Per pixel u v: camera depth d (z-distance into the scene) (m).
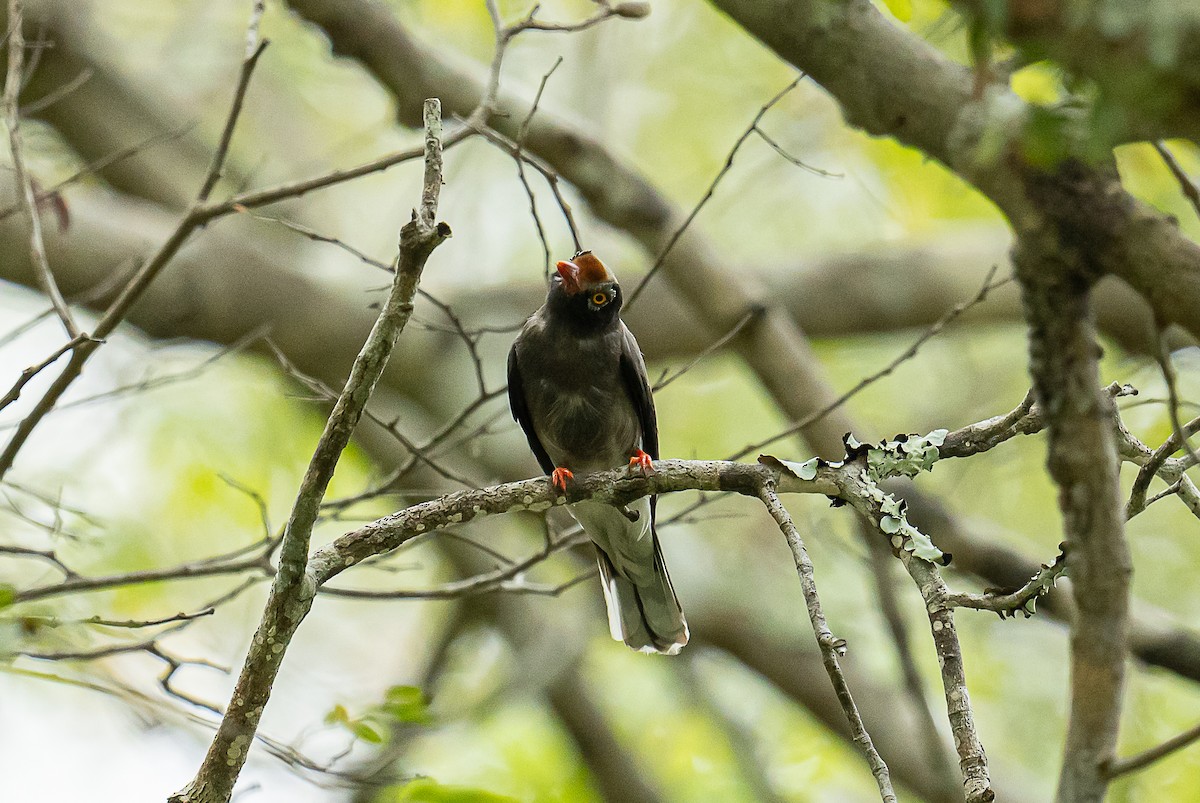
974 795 4.75
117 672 11.10
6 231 12.10
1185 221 11.98
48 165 14.12
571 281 9.12
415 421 13.66
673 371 15.15
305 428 14.03
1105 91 3.44
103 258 12.41
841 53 4.30
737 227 16.12
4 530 10.22
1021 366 15.93
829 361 16.20
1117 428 6.05
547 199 15.23
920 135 4.22
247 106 15.56
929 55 4.22
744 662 14.11
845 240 16.14
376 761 9.07
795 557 5.55
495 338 13.84
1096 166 3.87
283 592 5.81
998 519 15.05
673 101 15.58
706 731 14.97
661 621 8.91
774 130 15.26
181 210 14.01
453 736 13.34
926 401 16.00
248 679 5.93
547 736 14.48
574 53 15.03
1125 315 12.34
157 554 12.98
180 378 8.66
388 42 11.16
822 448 10.78
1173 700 12.66
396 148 15.41
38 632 7.16
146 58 15.34
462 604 13.91
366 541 6.30
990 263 14.45
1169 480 5.97
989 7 3.49
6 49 13.20
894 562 12.55
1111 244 3.81
